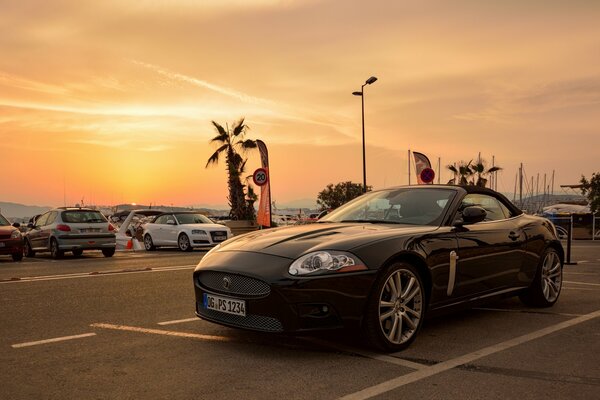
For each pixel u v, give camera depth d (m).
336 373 3.57
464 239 4.77
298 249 4.05
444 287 4.52
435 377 3.47
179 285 7.81
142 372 3.63
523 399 3.09
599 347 4.21
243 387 3.30
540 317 5.38
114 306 6.09
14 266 11.55
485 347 4.21
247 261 4.07
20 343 4.43
